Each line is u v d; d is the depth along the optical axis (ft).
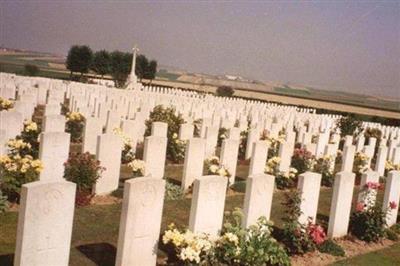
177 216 44.32
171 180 57.26
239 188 55.47
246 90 416.46
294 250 38.75
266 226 37.63
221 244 34.17
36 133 55.06
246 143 78.89
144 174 50.60
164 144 52.37
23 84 124.67
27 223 26.66
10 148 48.44
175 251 35.32
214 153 70.64
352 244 43.37
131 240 31.19
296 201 40.93
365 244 43.96
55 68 380.58
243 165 73.46
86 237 37.04
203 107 118.93
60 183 27.73
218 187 35.99
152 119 83.35
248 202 37.91
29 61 482.28
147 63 268.41
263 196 38.73
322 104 319.27
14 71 270.67
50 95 105.70
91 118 57.98
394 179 48.14
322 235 39.14
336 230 43.70
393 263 39.93
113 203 45.68
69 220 28.63
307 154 67.87
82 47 248.93
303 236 39.01
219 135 84.69
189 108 112.47
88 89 131.13
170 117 83.76
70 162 46.21
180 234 32.89
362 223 45.06
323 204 55.67
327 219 49.80
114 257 34.14
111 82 221.87
